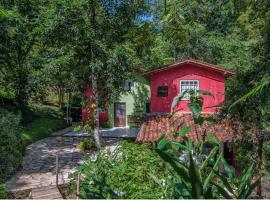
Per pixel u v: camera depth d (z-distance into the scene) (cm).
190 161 271
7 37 2056
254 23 934
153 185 576
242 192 310
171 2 531
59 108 3167
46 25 1752
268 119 888
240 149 965
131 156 744
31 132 2181
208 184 311
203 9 609
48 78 1909
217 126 1259
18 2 2180
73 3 1719
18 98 2514
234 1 774
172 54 3212
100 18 1827
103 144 2012
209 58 3228
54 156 1680
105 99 2019
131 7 1783
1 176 1212
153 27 589
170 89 2055
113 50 1783
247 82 939
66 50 1816
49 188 1036
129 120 2736
